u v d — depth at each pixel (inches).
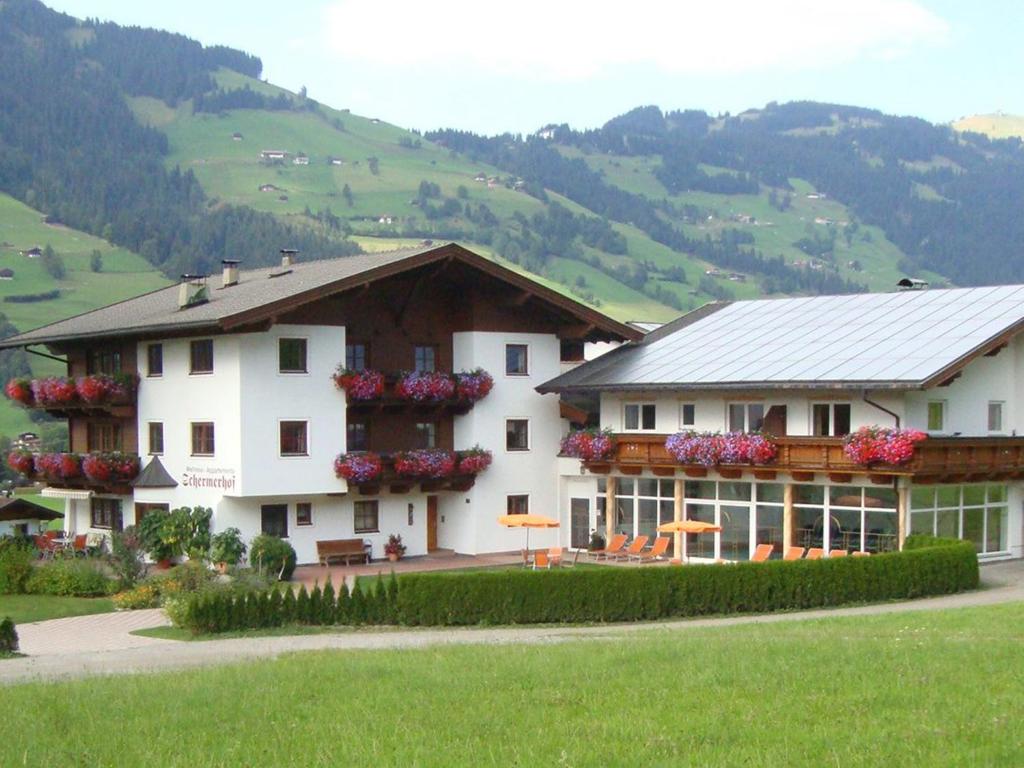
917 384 1590.8
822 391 1744.6
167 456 1959.9
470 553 2059.5
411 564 1957.4
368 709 724.0
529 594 1338.6
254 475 1825.8
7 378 5270.7
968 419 1764.3
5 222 7573.8
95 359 2143.2
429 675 831.1
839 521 1726.1
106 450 2113.7
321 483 1884.8
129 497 2022.6
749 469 1788.9
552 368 2137.1
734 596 1391.5
